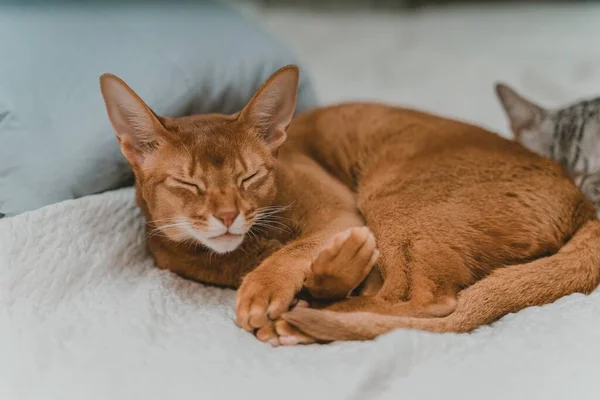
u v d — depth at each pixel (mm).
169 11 760
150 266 623
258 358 495
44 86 626
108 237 603
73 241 578
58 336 503
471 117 949
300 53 1228
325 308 548
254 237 599
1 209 600
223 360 490
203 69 690
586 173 706
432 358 484
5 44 646
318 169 650
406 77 1100
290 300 542
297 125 698
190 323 536
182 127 579
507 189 574
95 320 525
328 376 471
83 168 611
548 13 1394
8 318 516
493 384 463
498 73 1073
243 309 529
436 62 1143
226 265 603
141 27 710
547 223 564
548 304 539
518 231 561
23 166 602
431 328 521
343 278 547
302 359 495
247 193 569
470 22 1356
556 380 464
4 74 625
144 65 661
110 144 619
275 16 1424
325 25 1376
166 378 470
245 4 1444
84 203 597
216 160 562
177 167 562
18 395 465
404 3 1492
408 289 551
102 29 691
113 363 481
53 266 556
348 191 647
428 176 593
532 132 760
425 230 564
